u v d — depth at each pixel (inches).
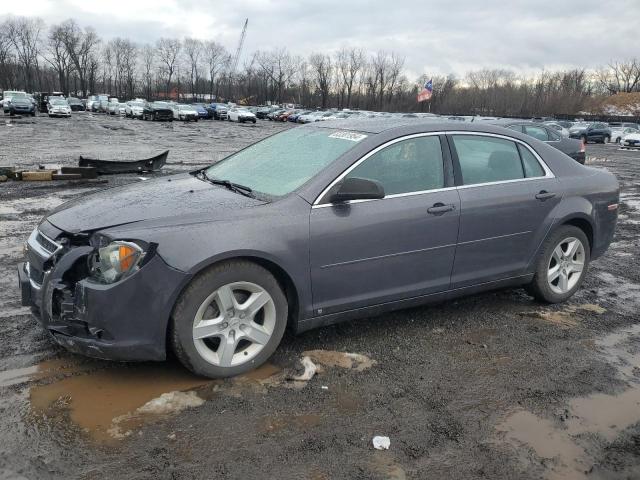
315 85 4163.4
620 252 281.7
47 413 120.7
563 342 168.2
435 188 164.1
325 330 168.9
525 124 521.7
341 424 121.0
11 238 260.8
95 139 995.3
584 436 121.0
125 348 125.6
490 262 177.2
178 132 1348.4
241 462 107.3
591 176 202.5
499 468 109.2
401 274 159.0
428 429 120.7
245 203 142.9
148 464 105.5
